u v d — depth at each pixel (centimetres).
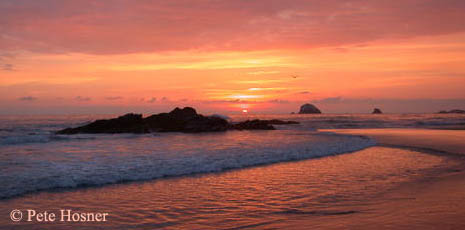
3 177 1174
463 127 5203
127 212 823
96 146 2277
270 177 1255
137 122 4081
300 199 931
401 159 1738
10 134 3522
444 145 2433
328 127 5559
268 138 3069
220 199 941
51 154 1808
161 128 4316
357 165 1538
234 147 2209
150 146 2280
